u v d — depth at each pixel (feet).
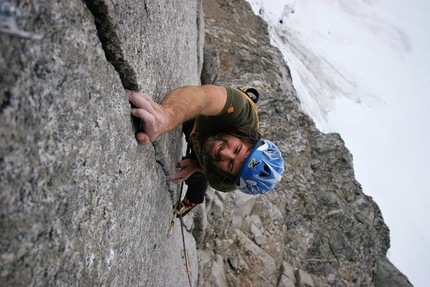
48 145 2.61
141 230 5.68
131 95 4.36
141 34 4.56
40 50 2.43
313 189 33.24
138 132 4.73
